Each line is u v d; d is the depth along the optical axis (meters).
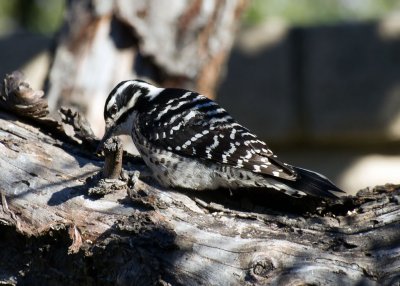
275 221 8.67
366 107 19.23
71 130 10.44
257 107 19.67
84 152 9.77
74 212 8.71
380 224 8.46
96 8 13.65
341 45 19.31
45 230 8.66
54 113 10.26
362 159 19.83
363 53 19.23
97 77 13.55
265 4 23.84
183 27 13.78
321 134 19.58
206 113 10.05
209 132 9.81
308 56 19.44
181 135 9.84
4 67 20.59
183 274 8.06
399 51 19.08
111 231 8.39
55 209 8.77
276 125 19.67
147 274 8.12
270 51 19.55
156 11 13.67
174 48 13.77
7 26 26.41
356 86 19.27
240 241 8.27
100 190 8.72
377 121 19.20
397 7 24.53
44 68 20.59
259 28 19.67
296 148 20.14
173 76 13.82
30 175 9.08
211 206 8.99
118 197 8.77
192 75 13.92
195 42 13.88
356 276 7.90
